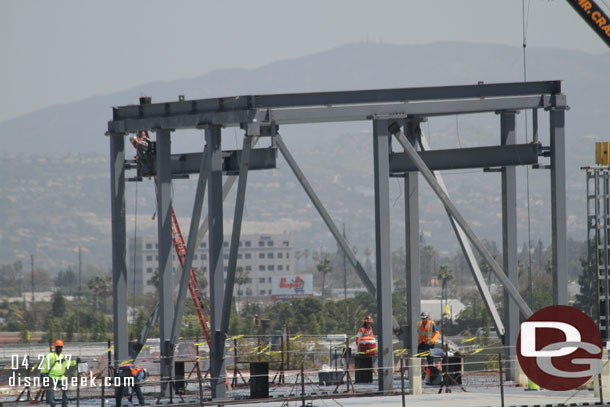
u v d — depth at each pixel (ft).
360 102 232.12
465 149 254.47
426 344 250.16
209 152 235.40
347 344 250.16
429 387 244.01
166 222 245.65
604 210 256.93
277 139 233.96
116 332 255.70
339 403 206.59
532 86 238.89
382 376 226.17
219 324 232.53
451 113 256.52
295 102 231.09
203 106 239.50
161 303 245.04
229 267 233.96
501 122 255.09
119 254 256.93
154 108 248.73
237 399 225.15
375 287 255.91
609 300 255.50
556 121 239.09
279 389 252.42
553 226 238.48
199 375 216.95
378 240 227.61
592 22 170.50
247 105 229.66
